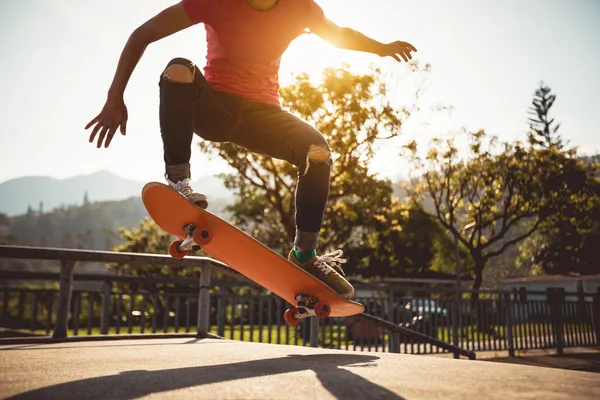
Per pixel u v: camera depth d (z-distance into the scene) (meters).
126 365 1.80
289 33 2.30
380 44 2.59
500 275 52.66
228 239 2.19
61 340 3.34
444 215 24.34
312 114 16.58
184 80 2.18
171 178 2.22
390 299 8.35
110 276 5.61
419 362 1.88
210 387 1.27
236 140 2.43
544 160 23.03
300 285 2.33
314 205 2.37
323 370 1.61
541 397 1.16
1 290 6.94
